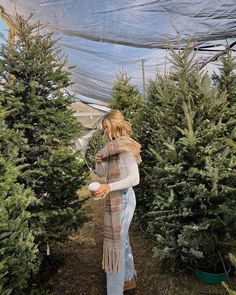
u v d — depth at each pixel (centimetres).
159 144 407
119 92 681
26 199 251
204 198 300
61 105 364
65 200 356
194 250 294
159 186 346
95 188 237
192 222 299
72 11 437
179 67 329
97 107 1189
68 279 332
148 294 304
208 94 301
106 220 262
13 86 321
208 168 285
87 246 419
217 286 303
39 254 321
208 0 373
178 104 316
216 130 297
